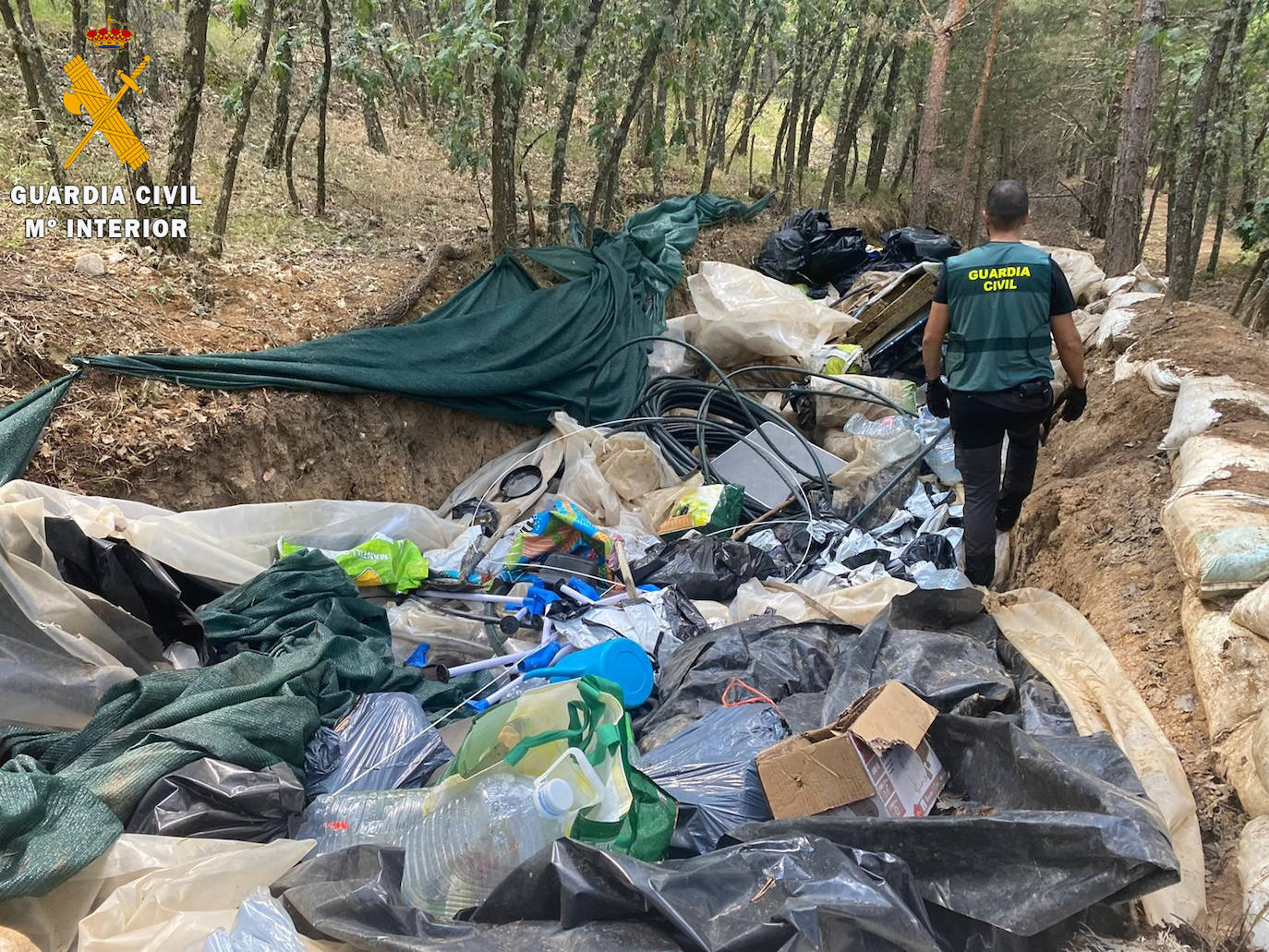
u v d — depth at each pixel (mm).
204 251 5676
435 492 5527
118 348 4469
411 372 5371
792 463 5676
